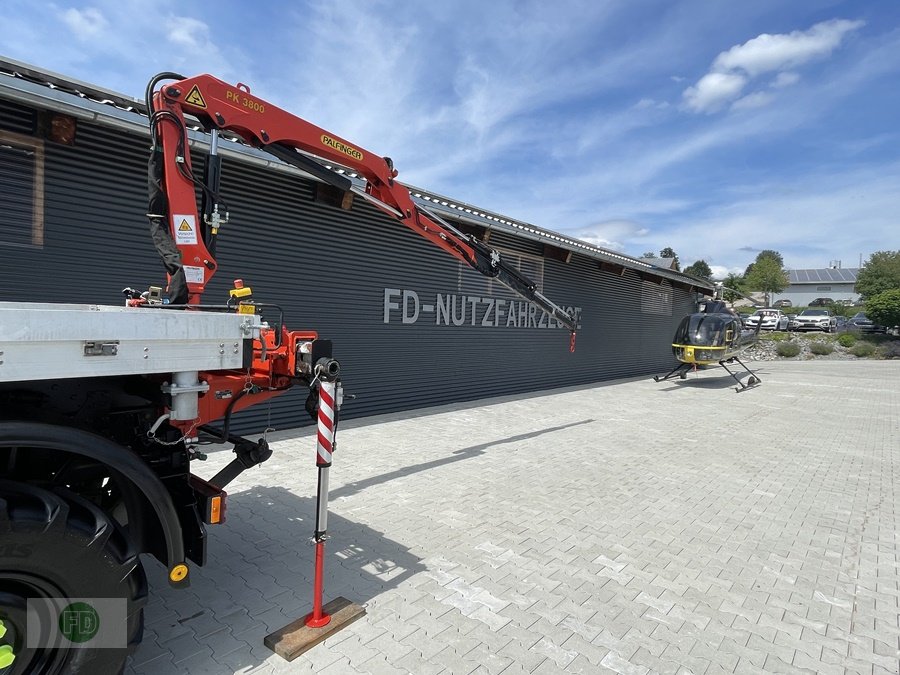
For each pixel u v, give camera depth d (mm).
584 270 13930
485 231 10172
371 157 4465
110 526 2170
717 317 14297
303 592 3395
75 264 5344
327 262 7605
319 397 3021
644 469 6484
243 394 3119
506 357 11508
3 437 1939
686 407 11328
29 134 4988
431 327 9508
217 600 3275
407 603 3303
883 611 3434
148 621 3031
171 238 3098
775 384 16031
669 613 3311
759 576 3855
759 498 5578
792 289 69438
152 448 2828
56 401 2504
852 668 2844
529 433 8156
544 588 3553
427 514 4781
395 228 8609
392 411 8953
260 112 3605
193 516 2717
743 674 2762
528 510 4965
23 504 1961
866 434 9086
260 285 6816
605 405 11148
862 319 34562
